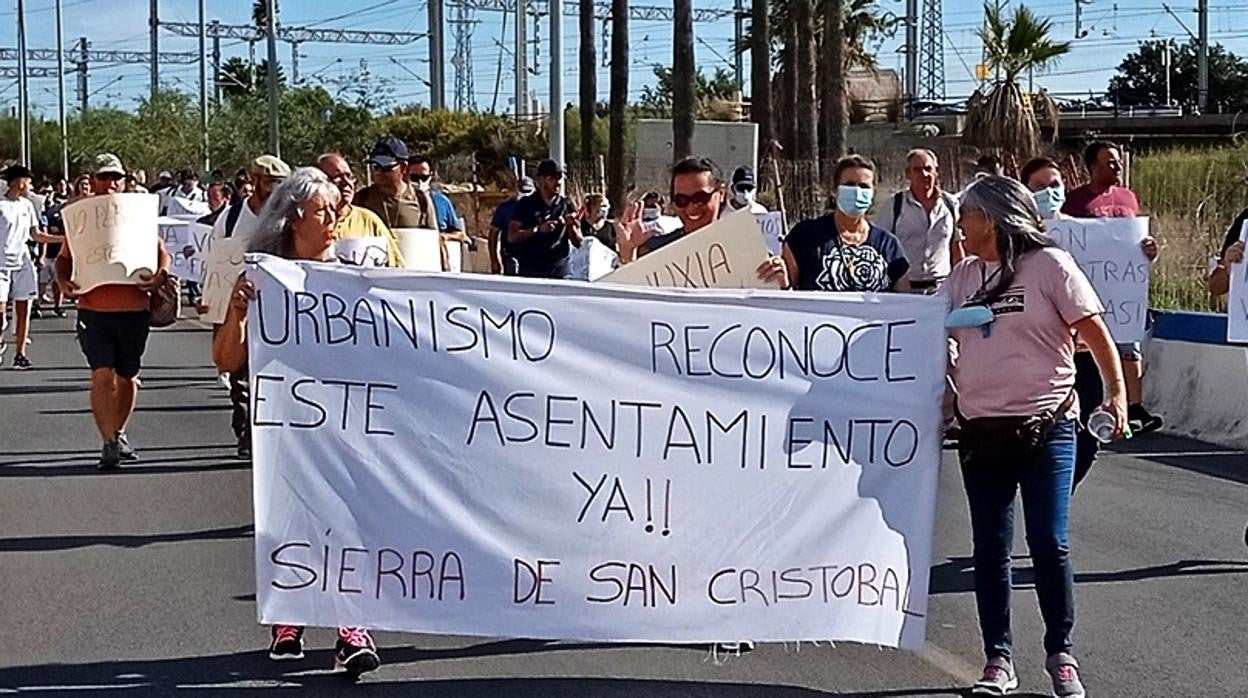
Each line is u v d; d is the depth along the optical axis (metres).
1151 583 7.32
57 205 22.78
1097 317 5.36
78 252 10.00
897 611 5.61
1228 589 7.21
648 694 5.66
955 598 7.14
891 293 5.67
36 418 12.74
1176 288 16.25
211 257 8.60
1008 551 5.59
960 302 5.60
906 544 5.61
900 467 5.61
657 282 6.22
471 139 49.66
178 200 22.30
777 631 5.56
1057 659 5.46
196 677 5.88
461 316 5.51
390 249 6.49
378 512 5.47
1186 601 7.00
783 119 36.19
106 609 6.85
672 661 6.09
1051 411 5.39
